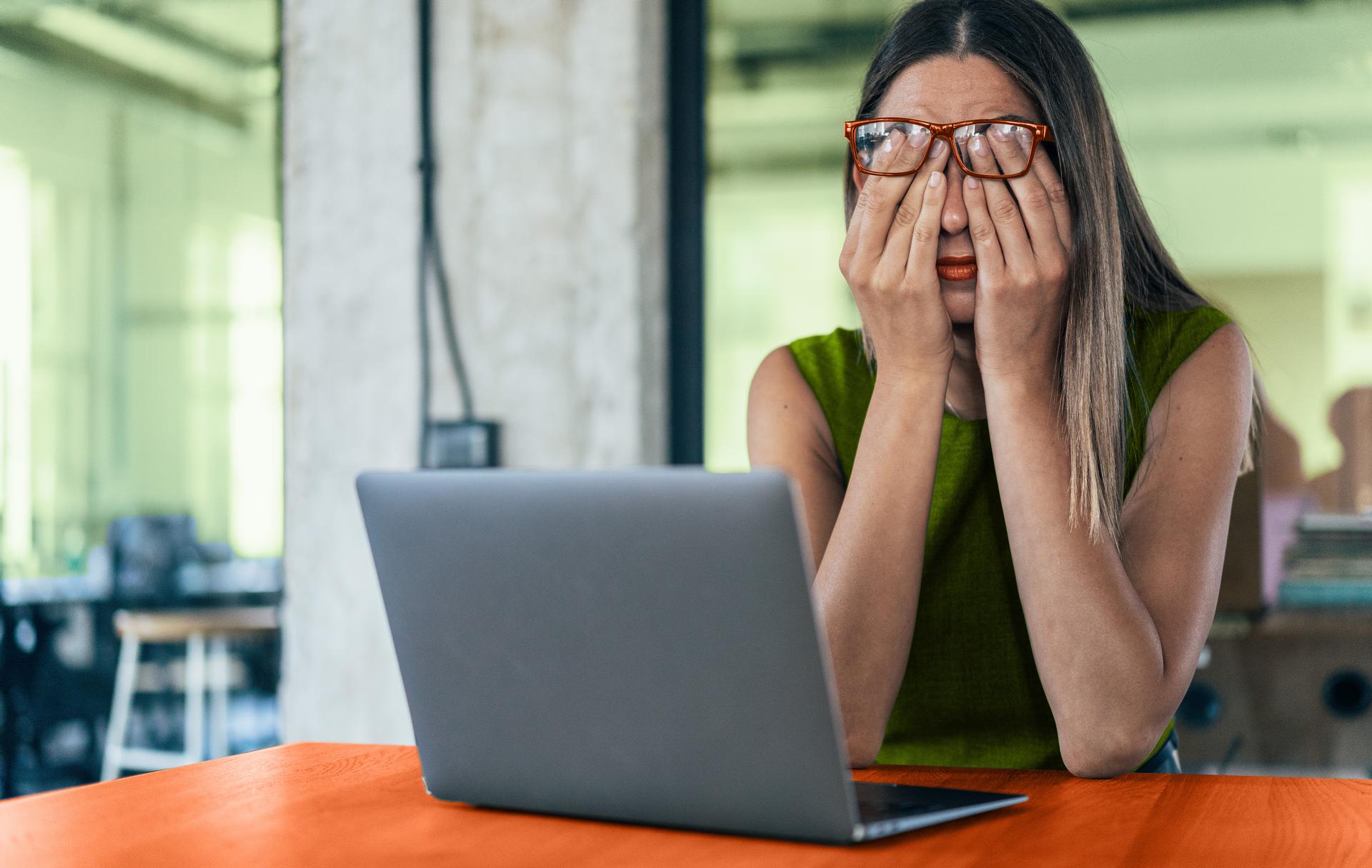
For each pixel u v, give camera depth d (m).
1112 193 0.99
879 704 0.95
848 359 1.20
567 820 0.66
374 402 2.38
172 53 2.62
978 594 1.11
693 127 2.33
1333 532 1.94
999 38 1.00
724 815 0.61
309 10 2.43
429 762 0.70
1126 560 0.95
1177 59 2.07
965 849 0.59
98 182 2.66
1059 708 0.87
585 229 2.28
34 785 2.66
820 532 1.13
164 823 0.67
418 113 2.36
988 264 0.95
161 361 2.63
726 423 2.32
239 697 2.58
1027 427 0.94
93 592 2.66
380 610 2.37
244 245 2.58
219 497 2.59
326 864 0.58
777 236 2.31
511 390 2.31
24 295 2.68
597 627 0.62
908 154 0.97
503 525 0.63
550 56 2.29
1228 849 0.58
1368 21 1.99
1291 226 2.03
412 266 2.36
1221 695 1.94
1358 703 1.89
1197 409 1.00
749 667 0.58
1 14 2.70
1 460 2.67
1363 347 1.98
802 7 2.30
